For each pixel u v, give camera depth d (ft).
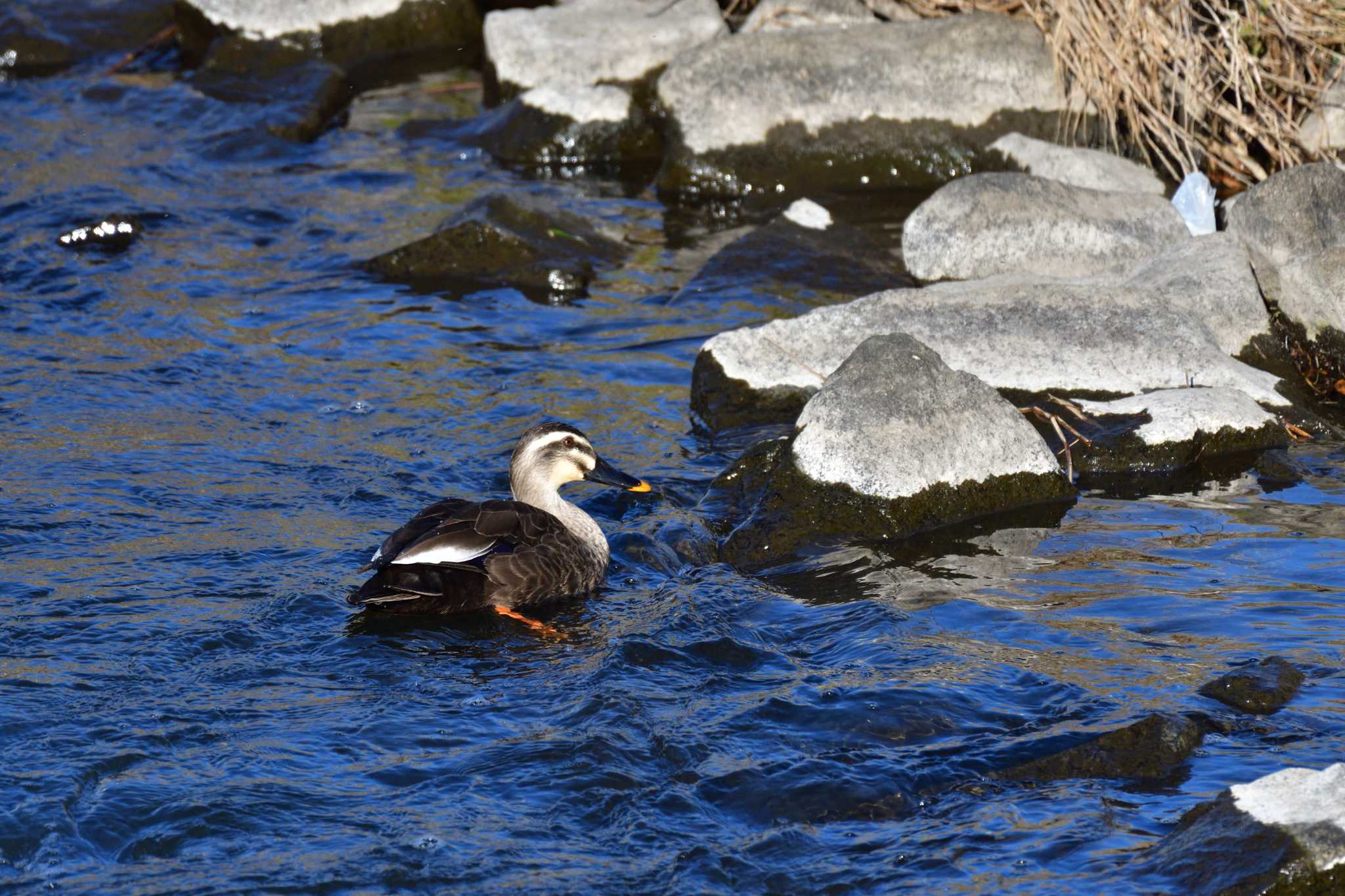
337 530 42.83
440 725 32.35
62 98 86.02
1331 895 25.02
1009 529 42.91
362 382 54.39
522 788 29.89
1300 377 52.13
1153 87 68.03
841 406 44.32
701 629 36.91
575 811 29.17
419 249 65.16
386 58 92.68
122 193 72.59
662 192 75.25
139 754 30.71
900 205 71.97
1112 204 61.52
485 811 29.14
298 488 45.75
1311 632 35.60
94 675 34.06
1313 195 57.41
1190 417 46.80
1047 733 31.37
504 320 60.39
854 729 31.65
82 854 27.55
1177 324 50.67
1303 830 25.72
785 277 63.10
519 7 94.68
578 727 32.04
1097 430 47.42
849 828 28.58
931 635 36.22
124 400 52.13
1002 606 37.88
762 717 32.35
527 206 68.39
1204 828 26.84
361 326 59.47
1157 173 69.41
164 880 26.89
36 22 92.89
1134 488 45.39
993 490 44.04
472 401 52.90
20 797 28.91
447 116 84.43
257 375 54.75
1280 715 31.81
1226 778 29.60
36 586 38.60
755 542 42.45
